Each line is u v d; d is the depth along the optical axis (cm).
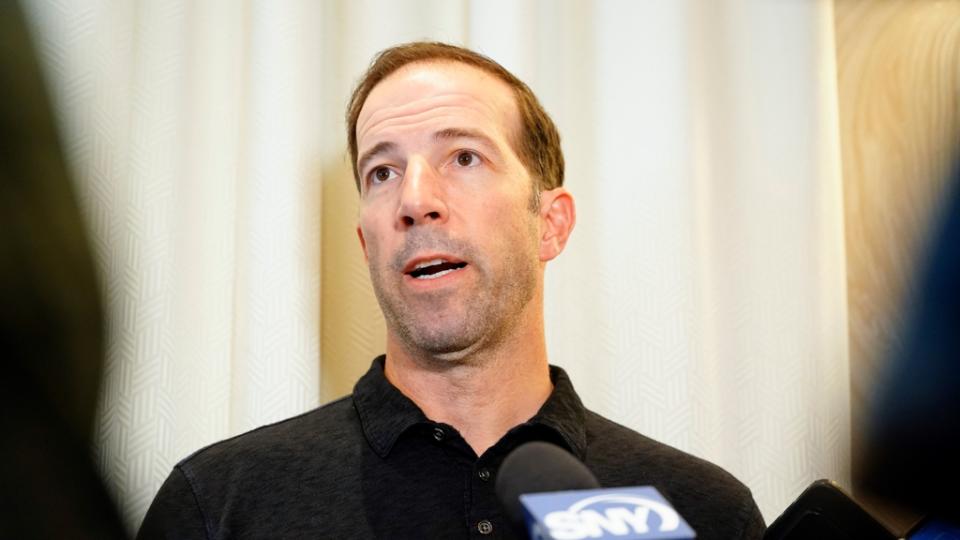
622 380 367
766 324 377
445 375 283
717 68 392
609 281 373
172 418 334
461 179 281
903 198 382
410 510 255
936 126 384
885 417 208
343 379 364
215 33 365
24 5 79
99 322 79
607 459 284
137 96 349
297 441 276
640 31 383
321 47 366
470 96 291
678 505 278
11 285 75
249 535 254
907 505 203
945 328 201
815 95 385
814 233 377
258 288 344
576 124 386
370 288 368
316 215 354
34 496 75
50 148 77
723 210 385
